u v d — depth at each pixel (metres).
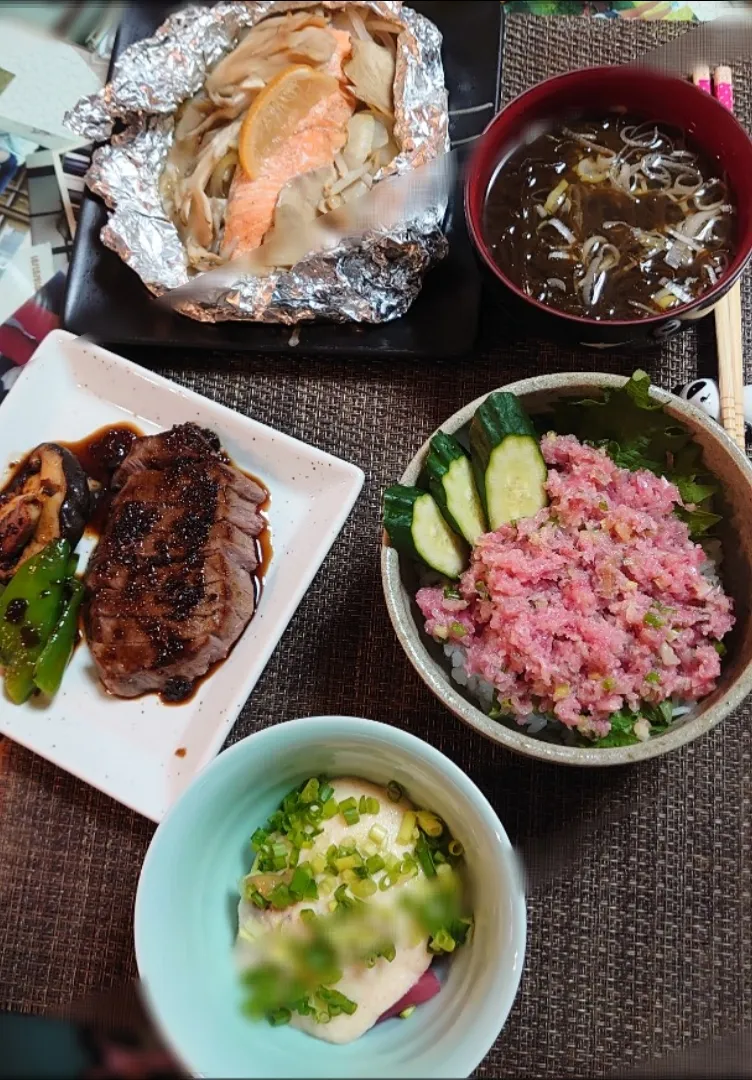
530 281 0.35
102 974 0.33
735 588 0.31
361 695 0.35
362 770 0.30
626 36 0.44
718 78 0.41
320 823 0.30
